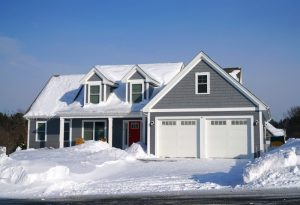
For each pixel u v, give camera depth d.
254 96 26.80
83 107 33.84
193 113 28.00
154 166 23.83
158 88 33.53
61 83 38.97
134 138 32.78
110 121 32.19
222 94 27.59
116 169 23.52
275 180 16.38
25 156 28.44
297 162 17.61
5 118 63.09
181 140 28.08
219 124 27.50
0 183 20.00
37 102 37.44
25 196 17.00
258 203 11.34
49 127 35.97
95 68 33.91
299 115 76.31
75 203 13.09
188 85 28.34
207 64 28.11
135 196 14.85
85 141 32.62
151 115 28.77
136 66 32.84
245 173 17.44
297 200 11.78
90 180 20.52
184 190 16.28
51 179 20.34
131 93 32.97
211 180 18.61
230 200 12.33
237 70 36.72
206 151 27.45
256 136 26.59
